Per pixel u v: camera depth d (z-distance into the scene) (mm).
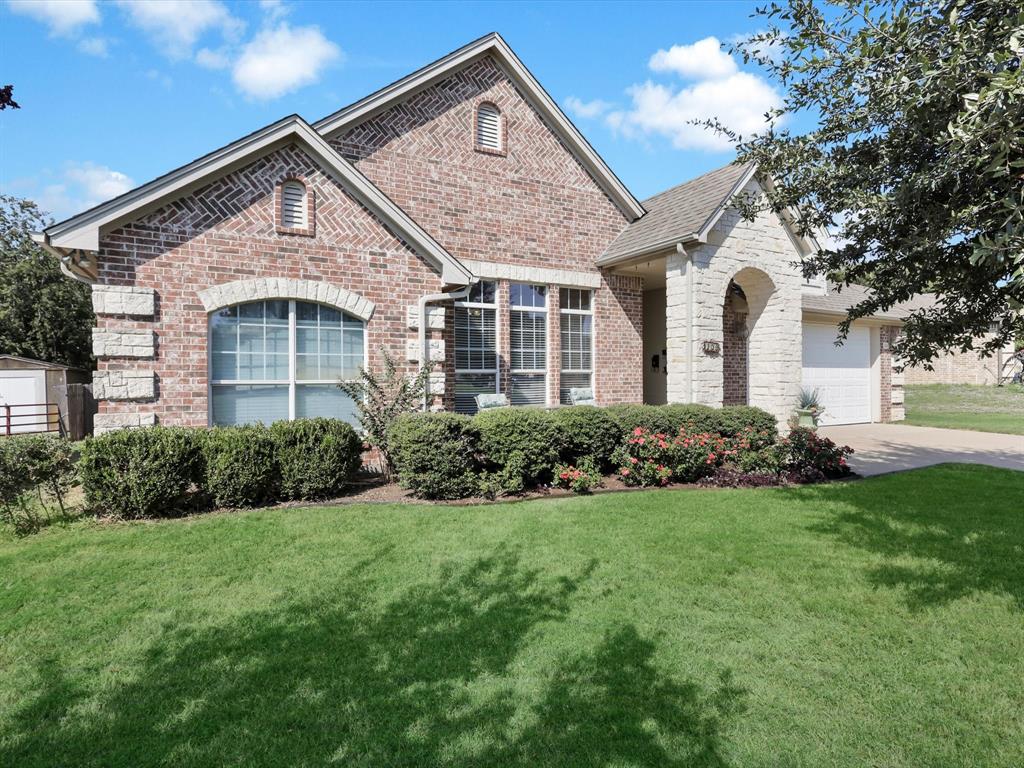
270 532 6219
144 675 3434
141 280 8055
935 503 7543
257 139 8633
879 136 4375
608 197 14367
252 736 2865
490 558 5434
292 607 4359
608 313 14297
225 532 6207
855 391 18500
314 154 9219
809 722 2988
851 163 4582
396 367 9766
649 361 17062
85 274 9203
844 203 4484
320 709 3080
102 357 7801
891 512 7090
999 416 20453
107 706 3129
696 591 4672
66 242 7500
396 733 2881
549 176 13539
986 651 3736
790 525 6543
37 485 6691
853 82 4262
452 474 7840
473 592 4645
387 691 3254
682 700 3172
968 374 31578
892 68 3900
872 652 3713
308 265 9180
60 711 3078
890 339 19031
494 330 12828
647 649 3725
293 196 9180
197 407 8391
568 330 13906
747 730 2920
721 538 6059
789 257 13039
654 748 2775
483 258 12617
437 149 12180
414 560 5383
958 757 2732
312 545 5801
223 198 8570
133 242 8000
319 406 9430
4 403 18578
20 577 4957
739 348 15859
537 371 13414
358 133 11406
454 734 2873
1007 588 4738
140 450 6723
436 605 4398
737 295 15727
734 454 9391
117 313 7875
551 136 13625
